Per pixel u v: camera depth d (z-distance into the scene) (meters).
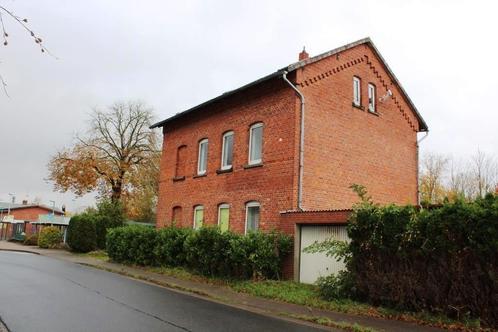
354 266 10.42
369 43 18.38
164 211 22.22
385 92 18.98
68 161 37.00
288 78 15.73
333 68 16.73
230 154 18.52
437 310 8.66
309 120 15.55
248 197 16.66
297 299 10.66
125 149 39.47
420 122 20.34
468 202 8.77
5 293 10.36
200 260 14.88
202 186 19.58
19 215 65.50
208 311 9.28
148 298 10.65
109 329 7.09
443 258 8.73
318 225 13.23
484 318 8.04
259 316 9.05
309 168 15.23
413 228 9.23
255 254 13.14
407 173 19.22
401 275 9.37
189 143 21.20
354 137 17.08
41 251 30.00
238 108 18.11
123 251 20.19
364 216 10.20
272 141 16.02
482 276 8.16
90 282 13.23
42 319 7.64
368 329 7.86
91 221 28.31
